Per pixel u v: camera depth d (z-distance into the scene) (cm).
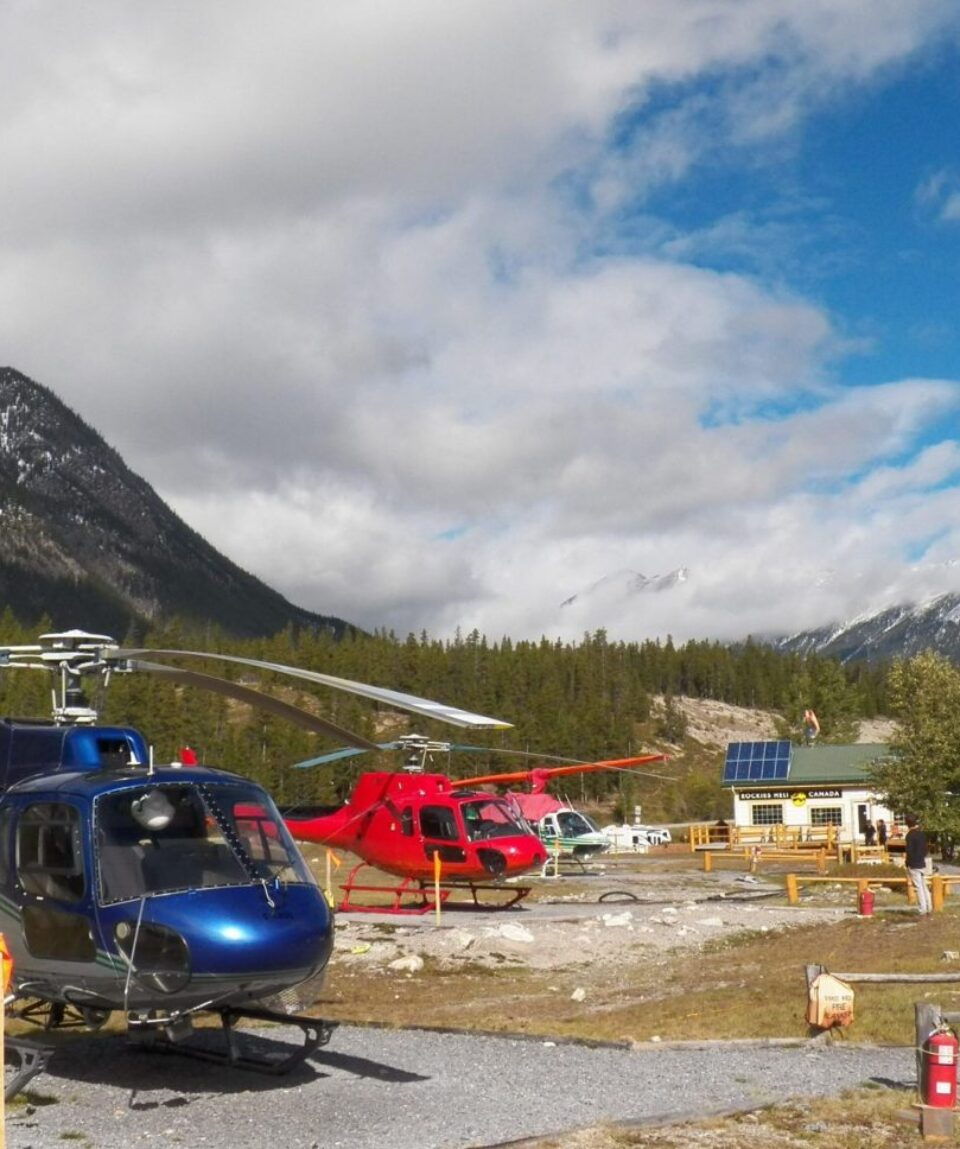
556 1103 960
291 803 9300
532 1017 1513
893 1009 1392
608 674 18775
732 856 5288
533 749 12706
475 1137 859
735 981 1798
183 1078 1055
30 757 1123
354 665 14312
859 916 2630
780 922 2605
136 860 1009
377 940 2253
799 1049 1191
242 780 1107
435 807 2761
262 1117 923
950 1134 870
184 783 1065
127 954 975
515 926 2306
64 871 1026
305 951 1002
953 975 1495
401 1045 1207
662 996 1688
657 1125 893
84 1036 1231
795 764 6225
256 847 1052
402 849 2770
